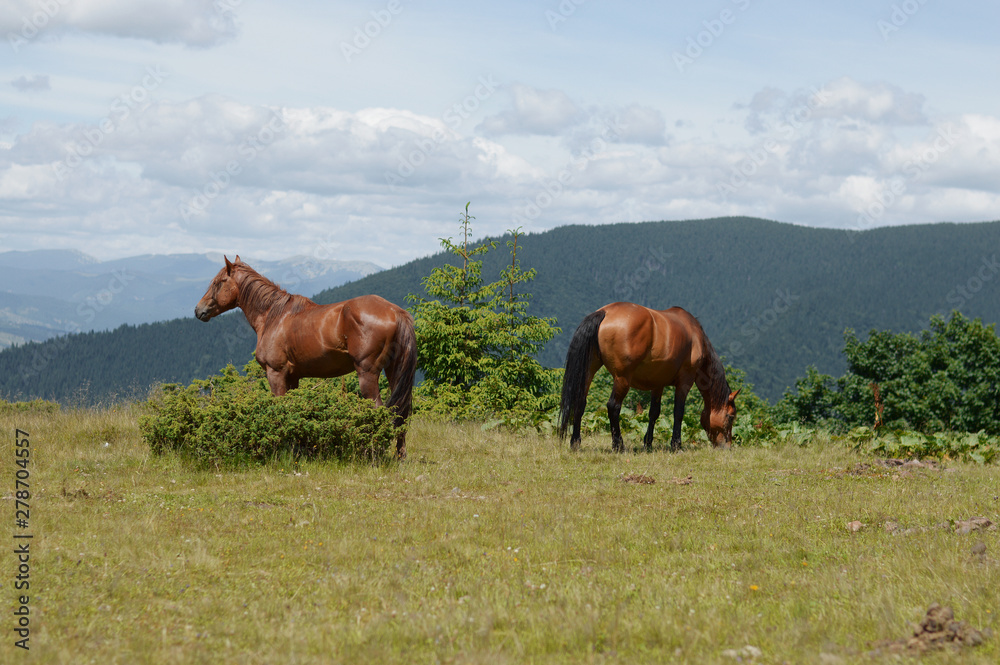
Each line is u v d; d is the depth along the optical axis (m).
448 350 22.28
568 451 11.45
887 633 3.94
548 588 4.78
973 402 39.03
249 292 11.11
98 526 6.32
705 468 10.43
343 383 11.44
